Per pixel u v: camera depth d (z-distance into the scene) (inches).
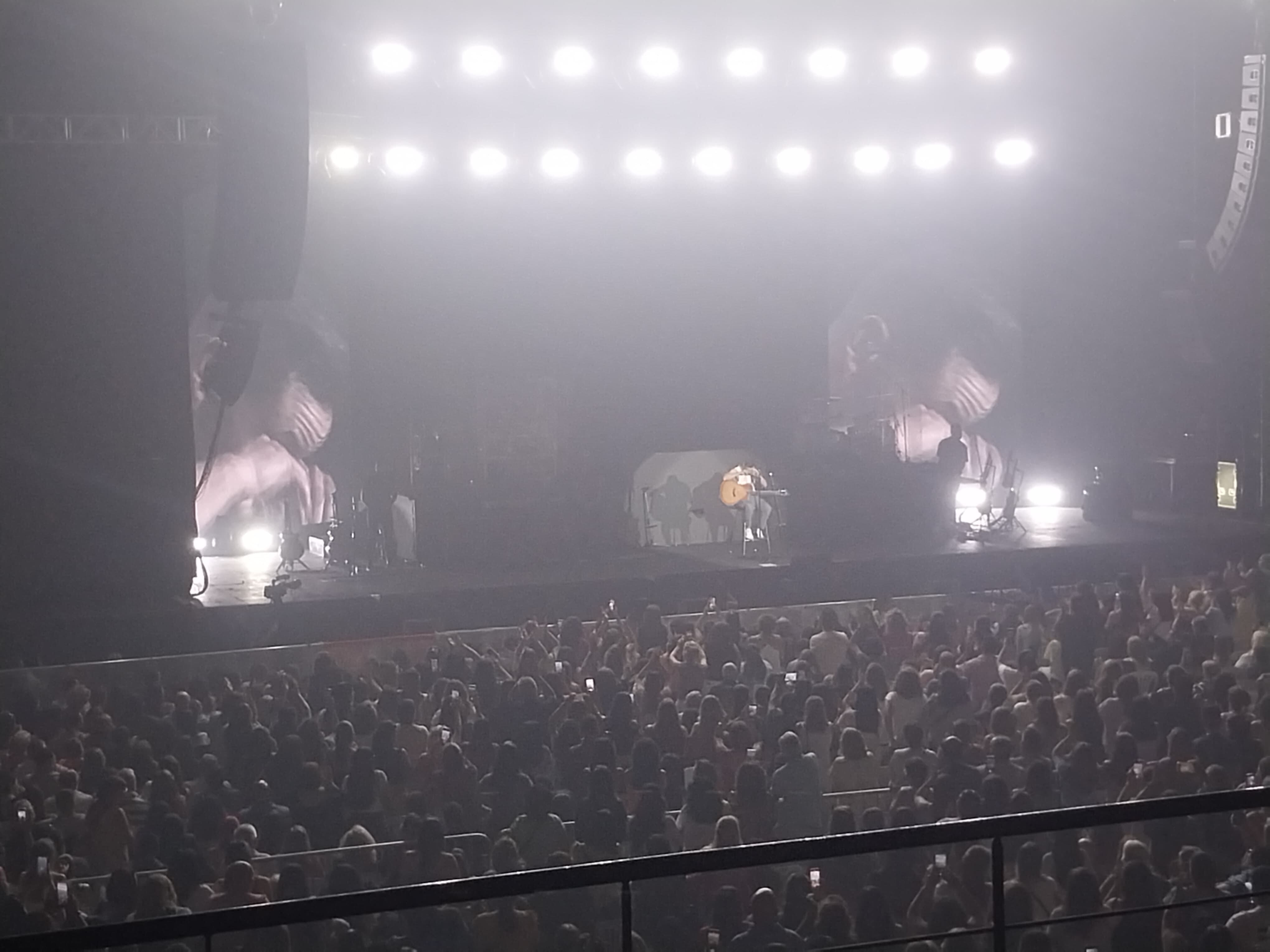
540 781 310.2
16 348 673.6
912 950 232.7
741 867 150.6
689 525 962.7
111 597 688.4
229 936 237.5
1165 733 335.9
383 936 239.5
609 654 433.7
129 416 688.4
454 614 730.2
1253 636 418.6
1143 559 802.2
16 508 677.3
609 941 255.9
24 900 254.8
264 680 431.8
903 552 815.1
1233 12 896.9
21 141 639.1
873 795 312.0
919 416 1062.4
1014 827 157.8
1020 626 470.9
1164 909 185.9
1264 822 277.1
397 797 322.3
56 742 355.6
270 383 949.2
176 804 297.4
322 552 933.8
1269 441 869.2
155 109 644.7
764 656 472.1
